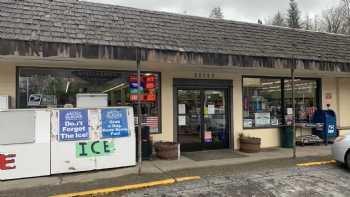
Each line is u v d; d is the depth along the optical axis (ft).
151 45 27.12
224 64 29.86
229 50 30.55
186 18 33.09
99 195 21.62
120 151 28.09
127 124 28.66
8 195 21.04
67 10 27.76
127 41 26.58
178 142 35.88
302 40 37.73
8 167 24.45
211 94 38.14
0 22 23.94
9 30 23.50
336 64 35.99
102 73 32.42
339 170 28.19
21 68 29.50
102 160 27.30
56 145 25.86
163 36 29.01
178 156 32.27
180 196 21.53
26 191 21.84
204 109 37.70
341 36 42.45
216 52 29.50
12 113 24.93
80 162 26.48
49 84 30.45
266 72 39.45
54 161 25.75
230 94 38.55
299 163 30.12
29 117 25.39
